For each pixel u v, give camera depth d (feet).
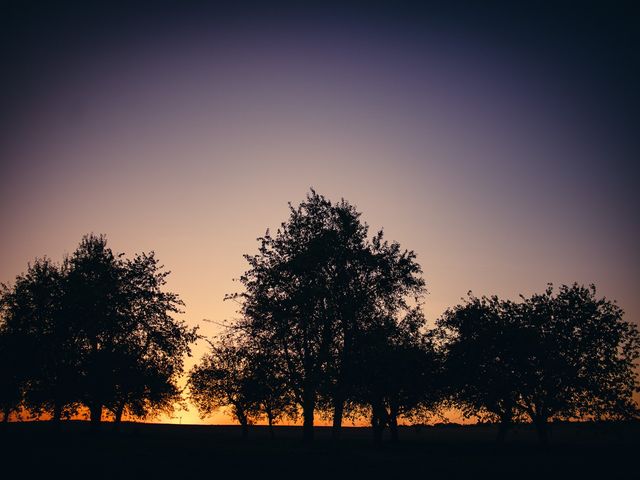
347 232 133.80
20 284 155.63
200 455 103.35
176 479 75.15
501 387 165.68
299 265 127.13
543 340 167.94
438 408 184.55
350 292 128.06
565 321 170.30
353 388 127.24
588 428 165.07
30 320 148.25
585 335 165.78
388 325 130.62
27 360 141.90
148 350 162.40
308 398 128.06
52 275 159.63
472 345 178.50
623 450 158.30
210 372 194.90
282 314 125.70
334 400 124.98
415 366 151.02
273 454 108.17
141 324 161.07
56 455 94.94
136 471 80.53
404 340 141.90
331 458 105.70
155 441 140.46
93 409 148.77
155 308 163.73
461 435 337.72
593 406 161.27
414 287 133.80
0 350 143.02
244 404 143.95
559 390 161.27
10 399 144.87
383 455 120.26
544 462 115.55
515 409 171.63
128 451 106.73
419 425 184.55
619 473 96.37
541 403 163.43
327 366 122.72
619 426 162.09
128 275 164.55
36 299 151.74
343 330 127.54
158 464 88.69
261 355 131.54
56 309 148.15
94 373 143.74
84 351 146.51
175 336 165.68
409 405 171.73
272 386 130.21
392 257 135.03
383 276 132.57
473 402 173.58
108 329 150.82
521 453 143.84
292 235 136.56
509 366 168.96
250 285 132.87
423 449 151.64
